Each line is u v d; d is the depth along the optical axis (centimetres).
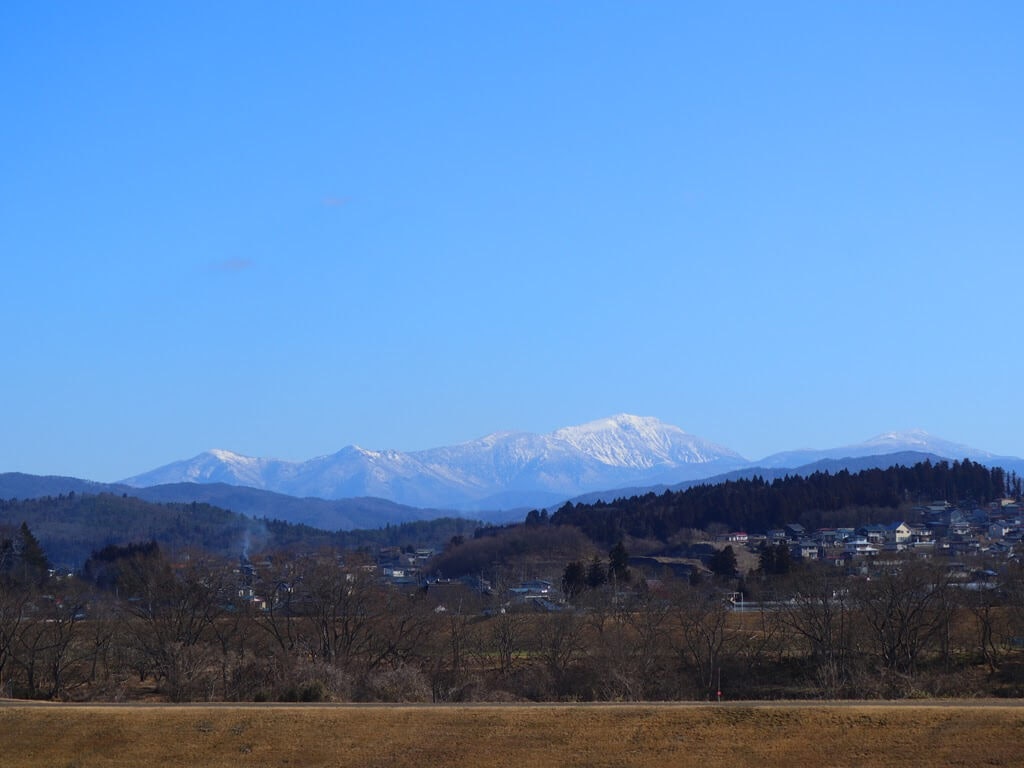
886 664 10638
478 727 5825
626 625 13000
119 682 11106
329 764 5612
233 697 9519
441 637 13000
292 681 8956
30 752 5816
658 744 5584
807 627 11812
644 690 10288
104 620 12481
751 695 10119
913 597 11588
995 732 5459
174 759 5709
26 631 11719
